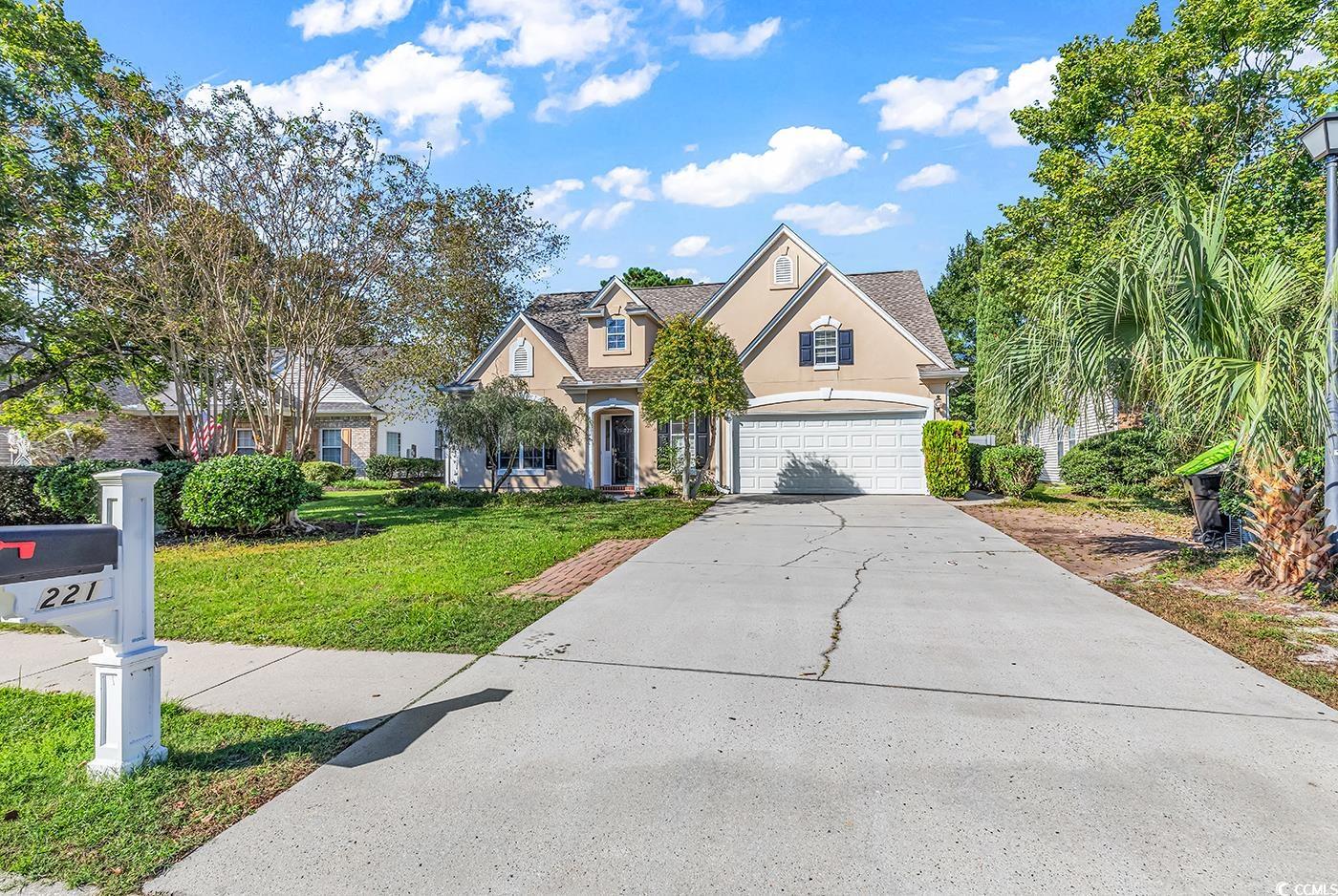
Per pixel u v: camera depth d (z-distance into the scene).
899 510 13.30
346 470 24.50
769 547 9.20
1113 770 3.07
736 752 3.31
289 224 12.76
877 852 2.50
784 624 5.54
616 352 18.81
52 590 2.67
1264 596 6.21
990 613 5.78
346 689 4.21
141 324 12.48
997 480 15.92
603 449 18.89
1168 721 3.58
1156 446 13.60
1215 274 6.14
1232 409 5.87
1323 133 6.12
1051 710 3.76
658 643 5.07
